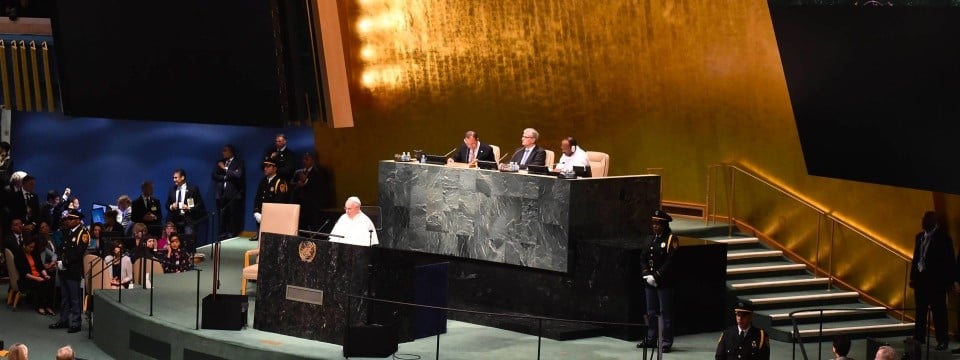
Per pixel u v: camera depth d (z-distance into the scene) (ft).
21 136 119.14
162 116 97.91
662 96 96.89
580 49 98.99
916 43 69.00
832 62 74.54
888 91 72.69
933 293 77.97
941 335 78.33
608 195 80.02
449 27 104.06
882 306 85.10
